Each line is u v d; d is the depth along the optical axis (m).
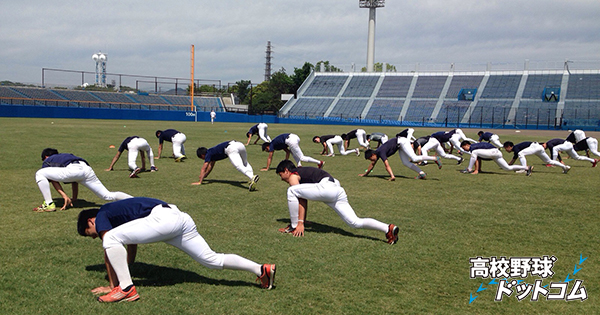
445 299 3.84
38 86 48.03
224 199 7.82
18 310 3.45
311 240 5.44
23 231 5.55
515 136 29.56
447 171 12.37
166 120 47.66
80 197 7.73
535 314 3.59
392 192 8.83
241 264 3.88
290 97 69.00
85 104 48.03
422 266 4.62
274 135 27.36
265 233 5.70
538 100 50.25
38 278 4.08
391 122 51.41
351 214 5.36
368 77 63.62
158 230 3.64
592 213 7.07
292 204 5.56
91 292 3.81
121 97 52.41
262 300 3.72
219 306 3.59
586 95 49.31
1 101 43.09
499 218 6.69
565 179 10.84
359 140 16.38
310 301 3.72
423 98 56.22
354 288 4.02
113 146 16.48
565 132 37.44
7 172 10.01
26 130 23.34
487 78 56.81
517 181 10.45
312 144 21.09
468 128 45.66
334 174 11.50
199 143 19.41
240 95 89.88
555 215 6.92
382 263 4.68
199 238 3.85
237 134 26.58
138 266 4.45
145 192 8.27
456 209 7.29
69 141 18.00
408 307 3.66
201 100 58.28
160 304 3.61
